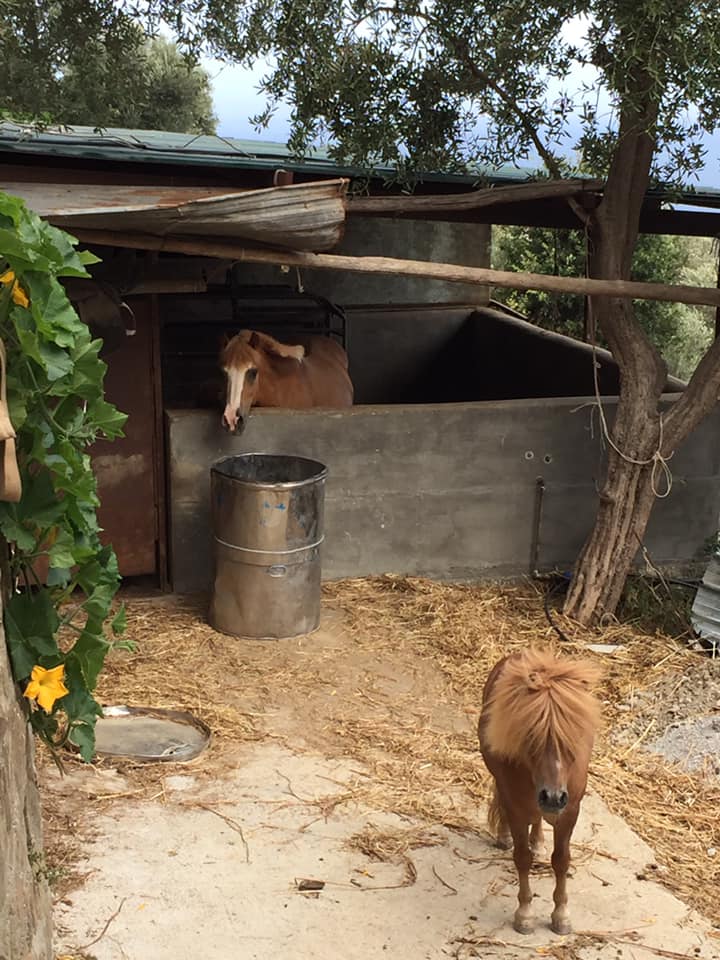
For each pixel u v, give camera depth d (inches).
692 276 629.0
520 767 142.9
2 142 265.9
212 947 146.6
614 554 272.2
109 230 204.5
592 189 258.7
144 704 222.1
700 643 262.7
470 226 471.5
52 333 110.7
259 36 256.2
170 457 277.0
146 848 169.5
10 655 119.1
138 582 293.7
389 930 153.3
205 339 409.4
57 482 118.2
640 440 267.9
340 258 218.2
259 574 252.7
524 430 296.7
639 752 212.7
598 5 223.0
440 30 259.1
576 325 574.9
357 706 227.0
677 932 156.8
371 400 474.0
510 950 150.4
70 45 294.5
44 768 191.2
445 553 298.4
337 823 181.3
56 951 142.4
